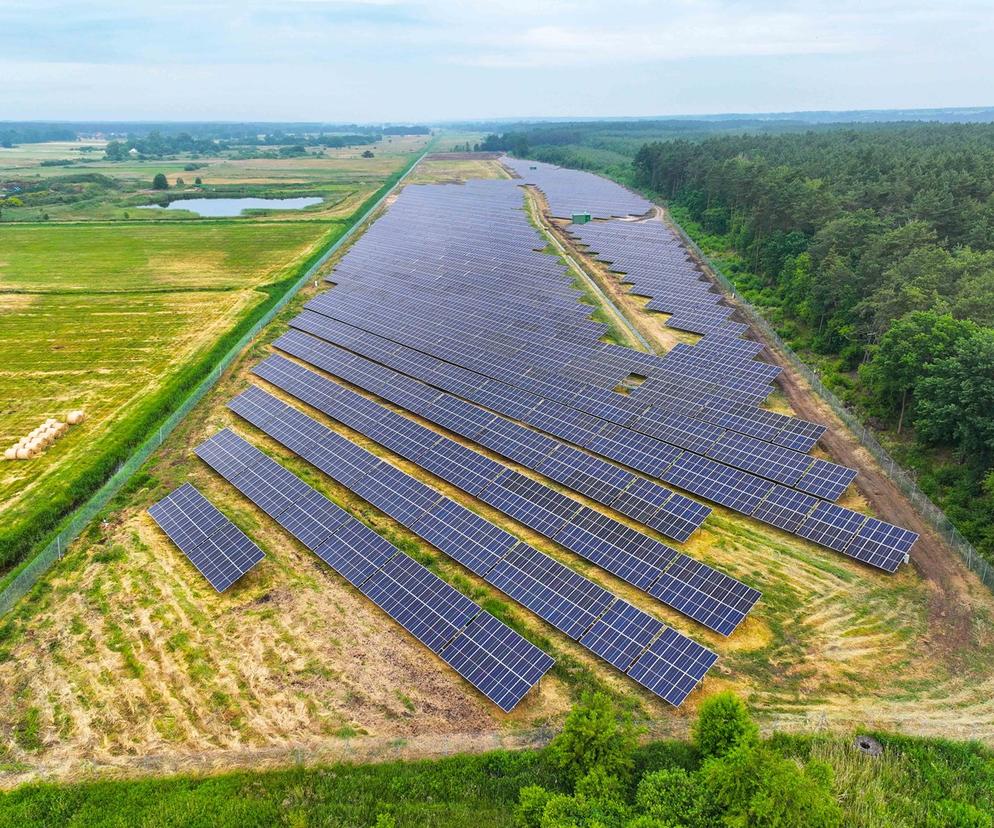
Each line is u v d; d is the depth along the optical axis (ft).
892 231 265.13
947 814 90.53
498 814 94.84
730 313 277.64
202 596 138.62
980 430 155.53
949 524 148.36
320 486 177.27
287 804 96.99
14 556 155.12
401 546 153.58
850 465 176.76
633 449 182.39
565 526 152.46
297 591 139.85
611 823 86.94
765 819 83.56
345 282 355.77
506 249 408.26
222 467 182.39
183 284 361.10
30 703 113.91
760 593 129.90
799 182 366.63
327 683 117.60
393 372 239.30
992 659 118.21
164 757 104.37
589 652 122.83
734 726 99.19
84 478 182.60
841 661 119.14
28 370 248.52
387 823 89.97
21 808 96.17
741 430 184.55
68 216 575.79
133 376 243.40
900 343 184.44
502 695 110.63
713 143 638.53
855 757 100.83
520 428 194.29
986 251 265.75
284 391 232.32
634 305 312.09
